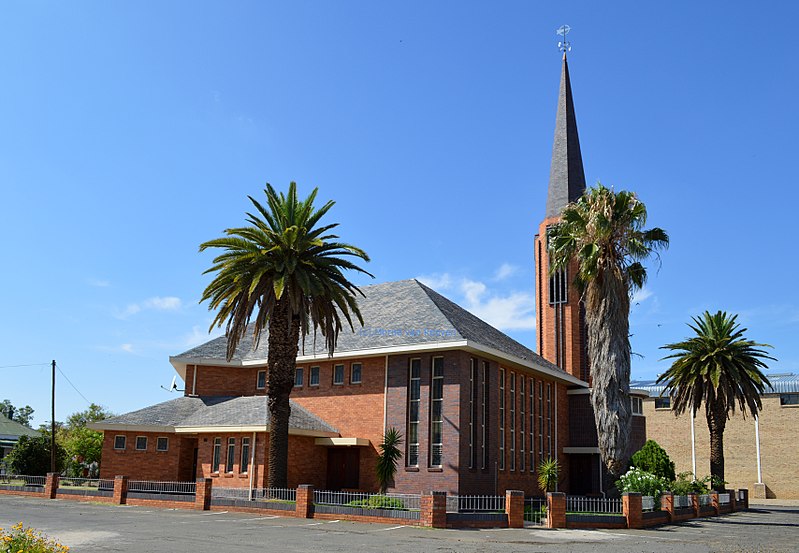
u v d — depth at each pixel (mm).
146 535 20281
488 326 46094
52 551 11641
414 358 35969
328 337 32219
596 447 45906
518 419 39969
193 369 42094
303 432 35156
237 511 28734
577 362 58531
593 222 31938
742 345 43500
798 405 62844
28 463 47500
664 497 29953
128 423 37781
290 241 30625
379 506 27000
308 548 18125
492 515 24672
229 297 31797
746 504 45375
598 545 20359
